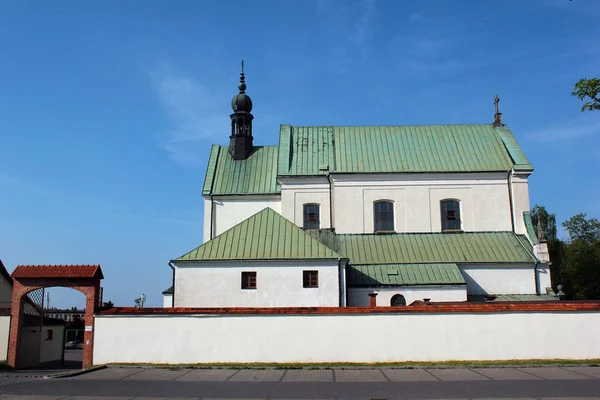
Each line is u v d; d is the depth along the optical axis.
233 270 40.38
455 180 51.44
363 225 50.78
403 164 52.38
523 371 25.38
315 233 50.25
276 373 25.83
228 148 57.91
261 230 42.97
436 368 26.53
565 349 28.45
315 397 19.92
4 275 46.75
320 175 51.78
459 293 42.78
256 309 29.30
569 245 74.12
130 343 29.33
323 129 57.09
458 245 48.41
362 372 25.81
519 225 50.28
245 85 59.22
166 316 29.53
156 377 25.09
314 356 28.62
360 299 43.03
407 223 50.78
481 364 27.17
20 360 33.06
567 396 19.56
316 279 40.19
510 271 46.12
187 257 40.66
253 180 54.25
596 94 23.25
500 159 52.53
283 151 53.94
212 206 53.12
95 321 29.64
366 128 56.75
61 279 30.64
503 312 28.80
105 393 21.02
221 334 29.17
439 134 55.81
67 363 45.78
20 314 32.09
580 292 69.75
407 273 44.25
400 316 28.83
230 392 21.03
